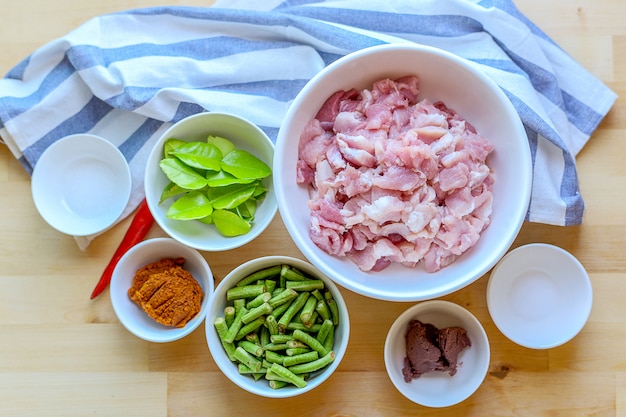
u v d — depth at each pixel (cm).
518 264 60
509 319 60
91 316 61
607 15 61
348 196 53
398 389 57
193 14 60
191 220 58
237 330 56
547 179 58
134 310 58
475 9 58
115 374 61
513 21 58
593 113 60
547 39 60
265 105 60
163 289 57
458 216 52
